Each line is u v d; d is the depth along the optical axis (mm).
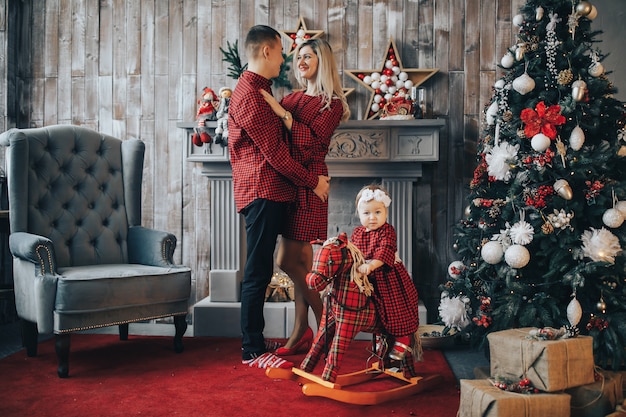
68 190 3221
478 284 2969
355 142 3613
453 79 3895
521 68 2898
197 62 4047
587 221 2754
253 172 2658
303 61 2785
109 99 4109
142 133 4094
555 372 2018
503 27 3867
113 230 3350
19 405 2268
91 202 3312
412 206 3803
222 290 3674
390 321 2344
